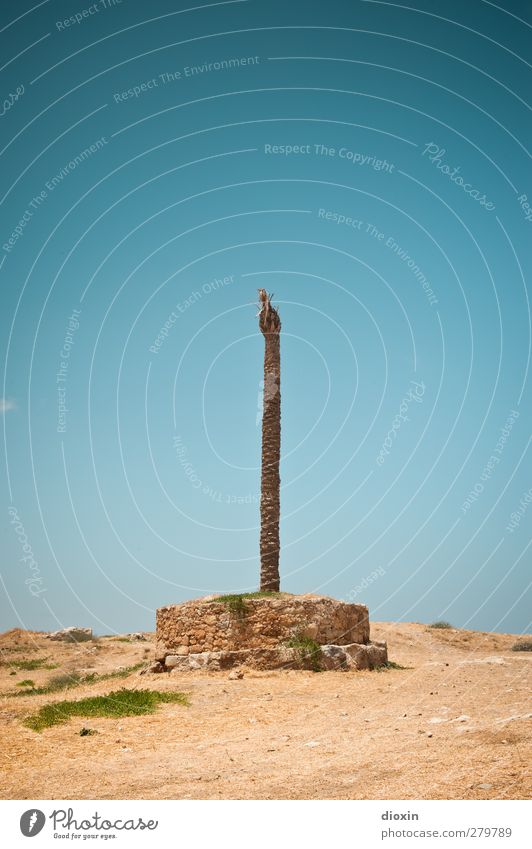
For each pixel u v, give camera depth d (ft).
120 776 32.91
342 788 29.53
